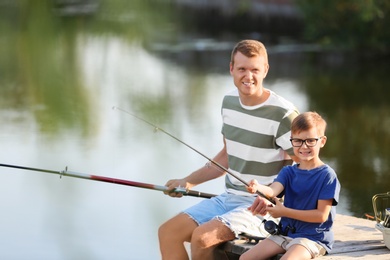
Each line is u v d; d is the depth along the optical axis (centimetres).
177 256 622
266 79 1892
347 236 624
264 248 574
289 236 575
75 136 1329
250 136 620
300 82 1842
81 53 2361
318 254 569
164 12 3328
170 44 2534
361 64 2158
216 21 3069
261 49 615
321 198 565
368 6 2216
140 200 978
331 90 1736
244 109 623
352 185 1031
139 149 1229
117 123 1426
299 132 570
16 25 2930
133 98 1673
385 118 1437
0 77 1958
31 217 917
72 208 945
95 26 2961
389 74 1969
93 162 1157
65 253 803
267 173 620
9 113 1530
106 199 984
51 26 2931
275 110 613
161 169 1100
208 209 629
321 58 2239
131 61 2206
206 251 602
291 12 2828
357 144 1241
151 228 885
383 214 632
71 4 3556
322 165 575
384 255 580
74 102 1631
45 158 1177
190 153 1195
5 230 874
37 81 1898
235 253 603
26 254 815
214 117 1459
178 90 1759
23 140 1295
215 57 2266
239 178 586
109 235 859
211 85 1822
